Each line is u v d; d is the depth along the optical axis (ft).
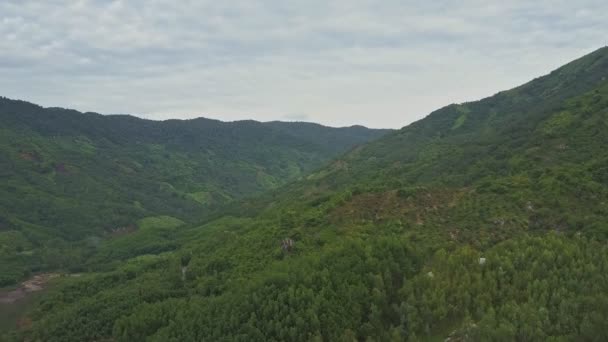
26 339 265.75
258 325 180.34
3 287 411.95
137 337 219.61
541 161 336.08
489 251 186.80
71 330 253.24
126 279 347.97
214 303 206.49
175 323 204.95
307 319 173.99
